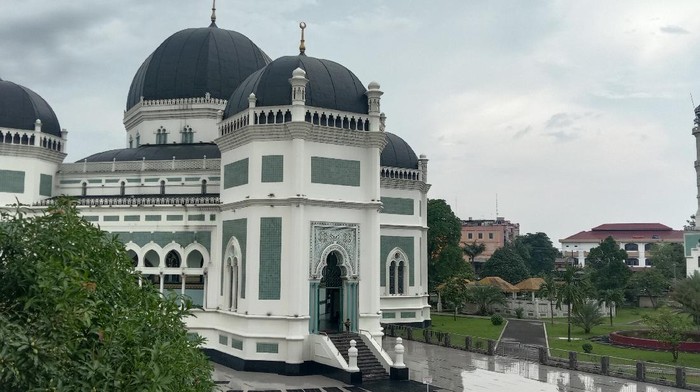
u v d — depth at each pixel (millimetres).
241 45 61969
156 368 14055
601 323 67938
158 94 59125
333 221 41156
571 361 42312
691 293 52719
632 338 52750
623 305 99625
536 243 152125
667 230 170750
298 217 39375
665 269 113500
